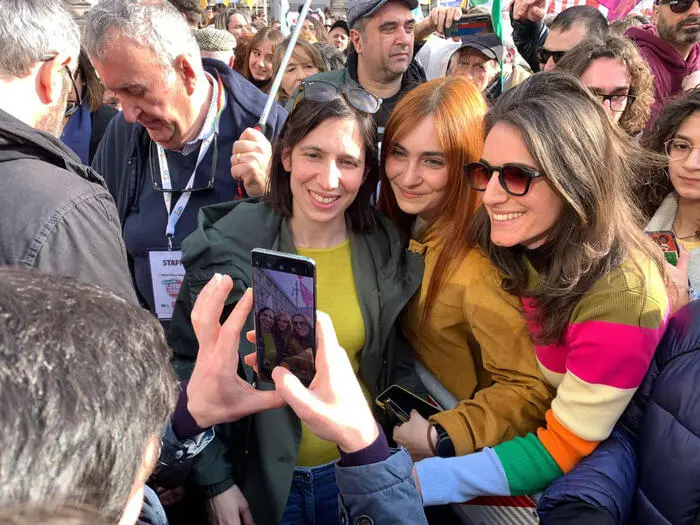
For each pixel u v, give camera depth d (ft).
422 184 5.34
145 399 1.76
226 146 7.43
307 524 5.43
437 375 5.63
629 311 4.00
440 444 4.66
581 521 3.90
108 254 4.06
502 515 4.85
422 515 3.33
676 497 3.79
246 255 5.18
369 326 5.31
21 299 1.67
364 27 10.51
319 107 4.96
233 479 5.18
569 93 4.29
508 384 4.92
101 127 10.83
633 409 4.32
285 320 3.76
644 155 5.57
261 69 15.98
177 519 5.37
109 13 6.08
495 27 11.43
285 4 20.62
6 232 3.68
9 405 1.44
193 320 3.80
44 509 1.42
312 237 5.48
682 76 11.33
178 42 6.38
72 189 3.99
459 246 5.10
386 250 5.60
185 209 7.37
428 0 32.68
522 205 4.30
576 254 4.21
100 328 1.73
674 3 10.77
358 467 3.17
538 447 4.37
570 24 10.89
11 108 4.34
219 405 3.78
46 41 4.36
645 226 6.36
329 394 3.13
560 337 4.35
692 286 5.71
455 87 5.24
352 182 5.19
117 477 1.62
